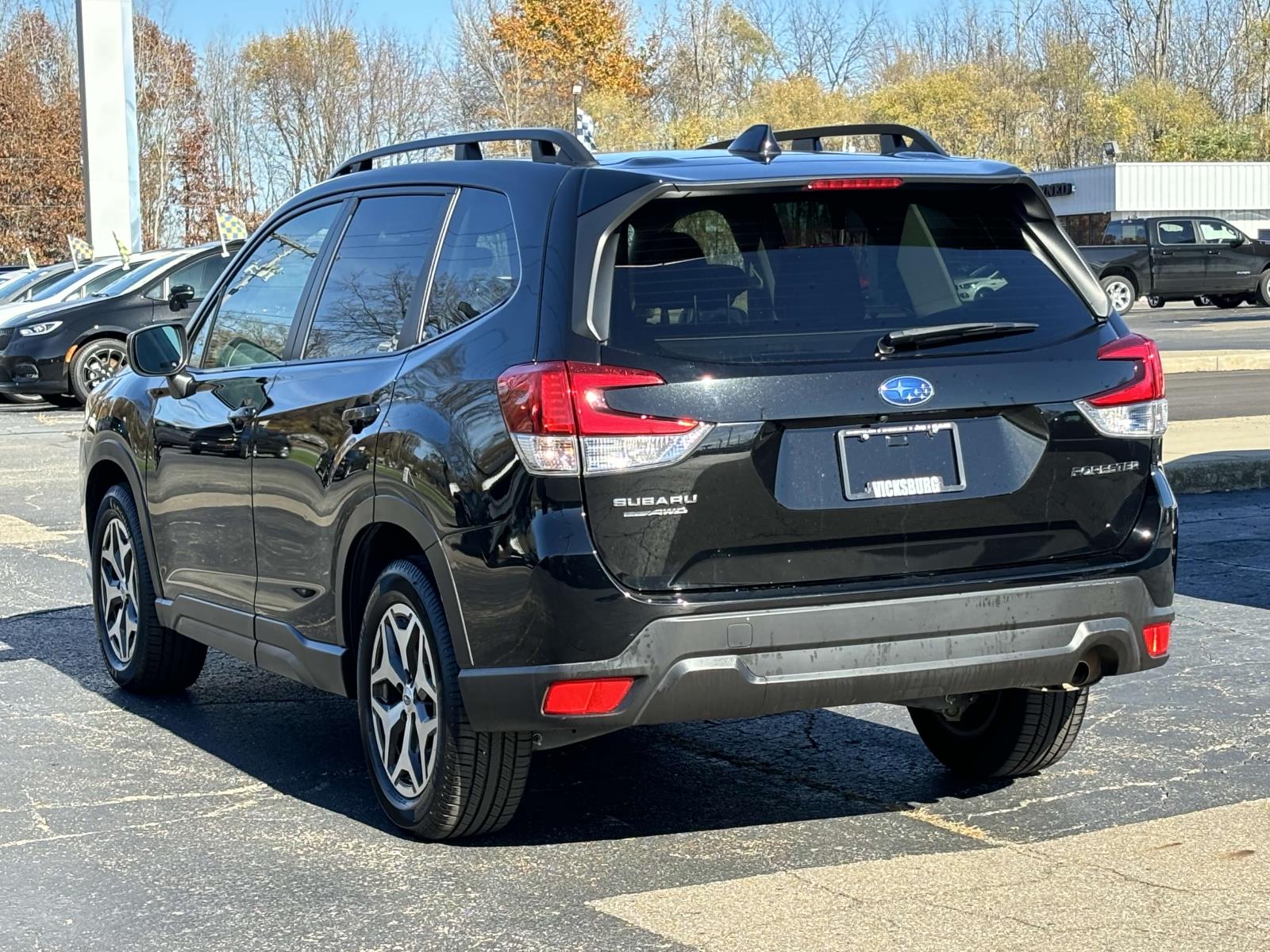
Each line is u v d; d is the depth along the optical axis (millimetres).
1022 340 4230
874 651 4027
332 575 4793
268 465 5098
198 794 5062
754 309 4070
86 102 28156
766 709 4000
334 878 4250
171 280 19422
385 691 4645
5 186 62844
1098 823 4625
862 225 4254
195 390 5660
